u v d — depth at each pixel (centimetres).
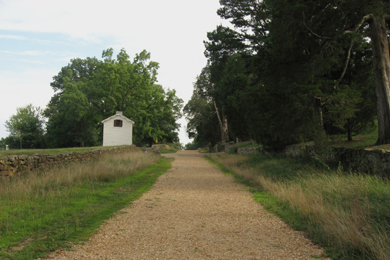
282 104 1397
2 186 802
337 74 1526
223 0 2473
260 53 1380
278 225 618
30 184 848
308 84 1292
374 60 1180
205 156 3441
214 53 3047
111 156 1873
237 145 3472
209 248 478
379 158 920
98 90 4328
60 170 1095
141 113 4384
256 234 556
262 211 747
